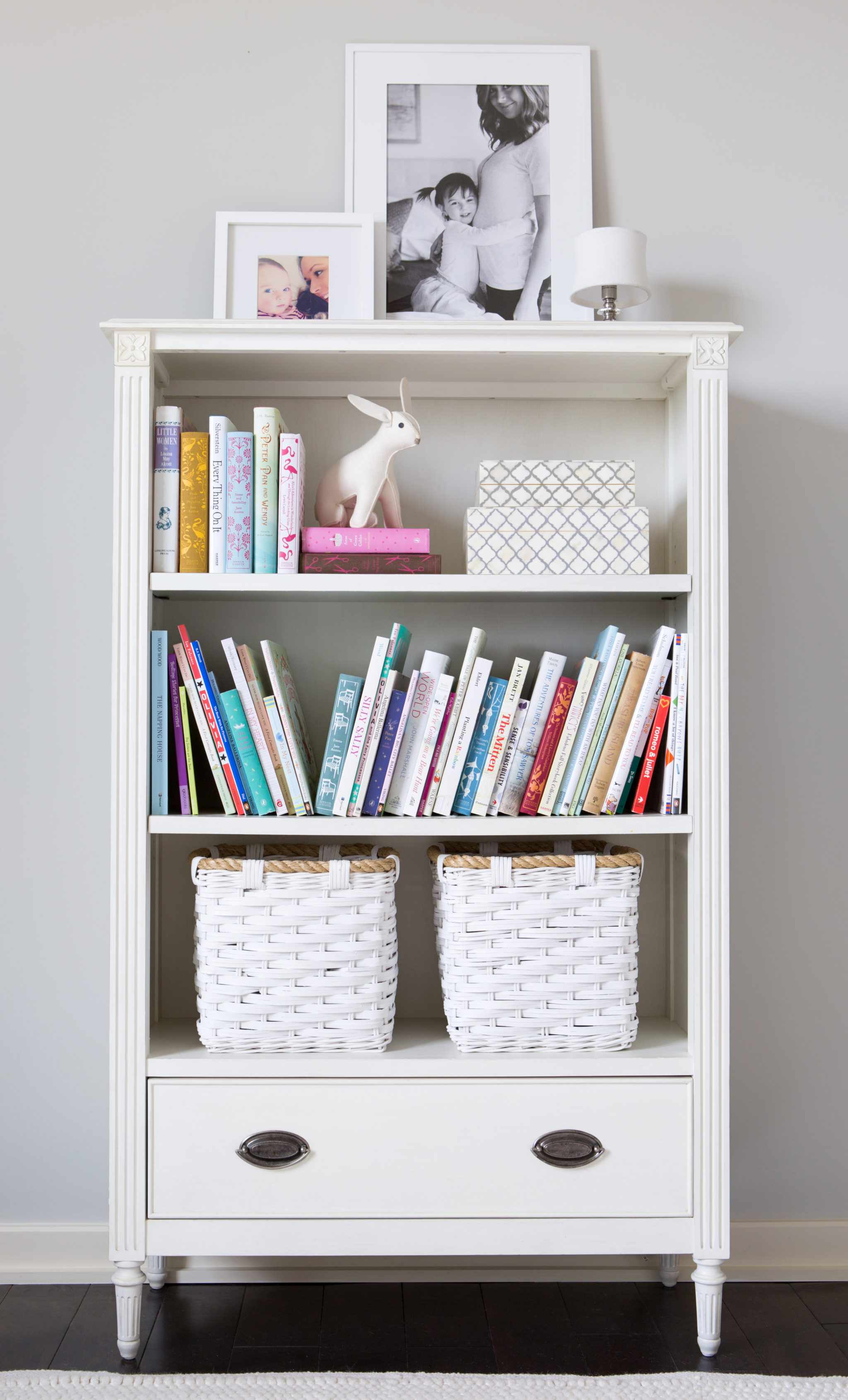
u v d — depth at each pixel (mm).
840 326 1774
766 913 1782
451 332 1500
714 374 1514
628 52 1777
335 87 1769
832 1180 1767
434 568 1520
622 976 1498
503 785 1547
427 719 1534
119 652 1471
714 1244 1470
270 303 1722
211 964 1469
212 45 1765
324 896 1467
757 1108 1774
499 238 1756
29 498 1757
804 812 1783
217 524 1498
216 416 1556
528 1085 1462
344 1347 1514
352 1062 1452
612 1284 1729
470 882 1478
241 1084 1451
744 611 1776
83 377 1761
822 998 1778
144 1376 1418
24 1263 1724
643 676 1549
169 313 1760
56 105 1761
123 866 1462
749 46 1784
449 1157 1455
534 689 1562
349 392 1725
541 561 1536
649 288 1631
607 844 1740
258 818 1471
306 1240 1446
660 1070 1474
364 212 1746
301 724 1665
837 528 1779
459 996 1482
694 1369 1465
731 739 1787
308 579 1478
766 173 1785
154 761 1494
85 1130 1744
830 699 1793
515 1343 1528
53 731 1755
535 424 1770
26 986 1744
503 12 1771
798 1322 1610
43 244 1762
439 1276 1727
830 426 1775
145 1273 1684
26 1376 1420
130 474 1479
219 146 1764
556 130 1763
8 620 1755
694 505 1510
